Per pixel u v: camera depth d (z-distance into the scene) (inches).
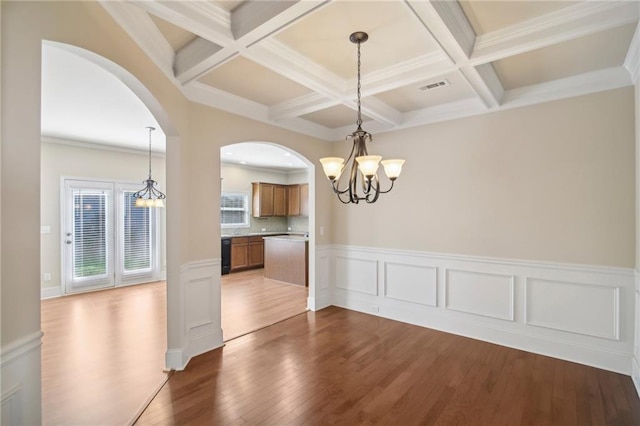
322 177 186.1
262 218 349.4
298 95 136.7
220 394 96.3
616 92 110.3
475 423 83.7
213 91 128.3
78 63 104.0
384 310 169.9
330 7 78.4
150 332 144.6
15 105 48.9
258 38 82.7
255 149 240.1
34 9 52.4
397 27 87.4
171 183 112.1
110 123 171.2
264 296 211.0
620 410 89.2
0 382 46.6
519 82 122.1
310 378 106.0
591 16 77.9
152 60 91.5
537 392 98.0
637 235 104.0
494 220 135.9
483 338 138.3
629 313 108.7
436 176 151.8
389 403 92.2
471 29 87.4
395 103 145.9
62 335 140.8
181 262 113.3
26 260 50.8
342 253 188.1
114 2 70.7
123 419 84.6
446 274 148.9
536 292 126.2
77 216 214.5
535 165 126.1
